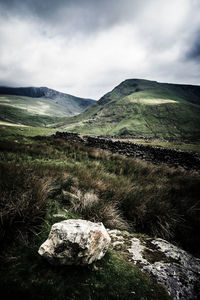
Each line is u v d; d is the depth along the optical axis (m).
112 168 7.71
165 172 8.48
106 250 2.02
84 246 1.71
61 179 4.37
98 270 1.74
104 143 15.58
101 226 2.15
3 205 2.30
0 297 1.29
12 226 2.14
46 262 1.69
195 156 11.48
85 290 1.47
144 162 10.32
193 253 2.93
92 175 5.42
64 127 177.75
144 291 1.58
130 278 1.72
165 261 2.12
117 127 152.75
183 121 143.25
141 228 3.44
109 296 1.46
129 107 197.50
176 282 1.78
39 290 1.39
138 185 5.45
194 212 4.12
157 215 3.63
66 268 1.66
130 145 14.32
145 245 2.48
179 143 25.92
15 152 8.05
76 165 6.52
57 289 1.42
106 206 3.33
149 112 170.12
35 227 2.26
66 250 1.65
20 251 1.82
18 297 1.31
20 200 2.42
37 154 8.46
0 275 1.47
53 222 2.51
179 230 3.47
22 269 1.57
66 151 10.42
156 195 4.59
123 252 2.22
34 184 3.11
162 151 12.70
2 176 3.12
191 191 5.80
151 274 1.85
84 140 17.36
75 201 3.35
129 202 3.98
